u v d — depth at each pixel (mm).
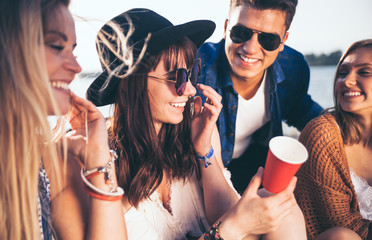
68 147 1147
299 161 993
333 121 1924
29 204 931
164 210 1496
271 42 2242
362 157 1968
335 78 1942
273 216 1169
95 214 1092
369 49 1745
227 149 2746
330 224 1896
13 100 848
